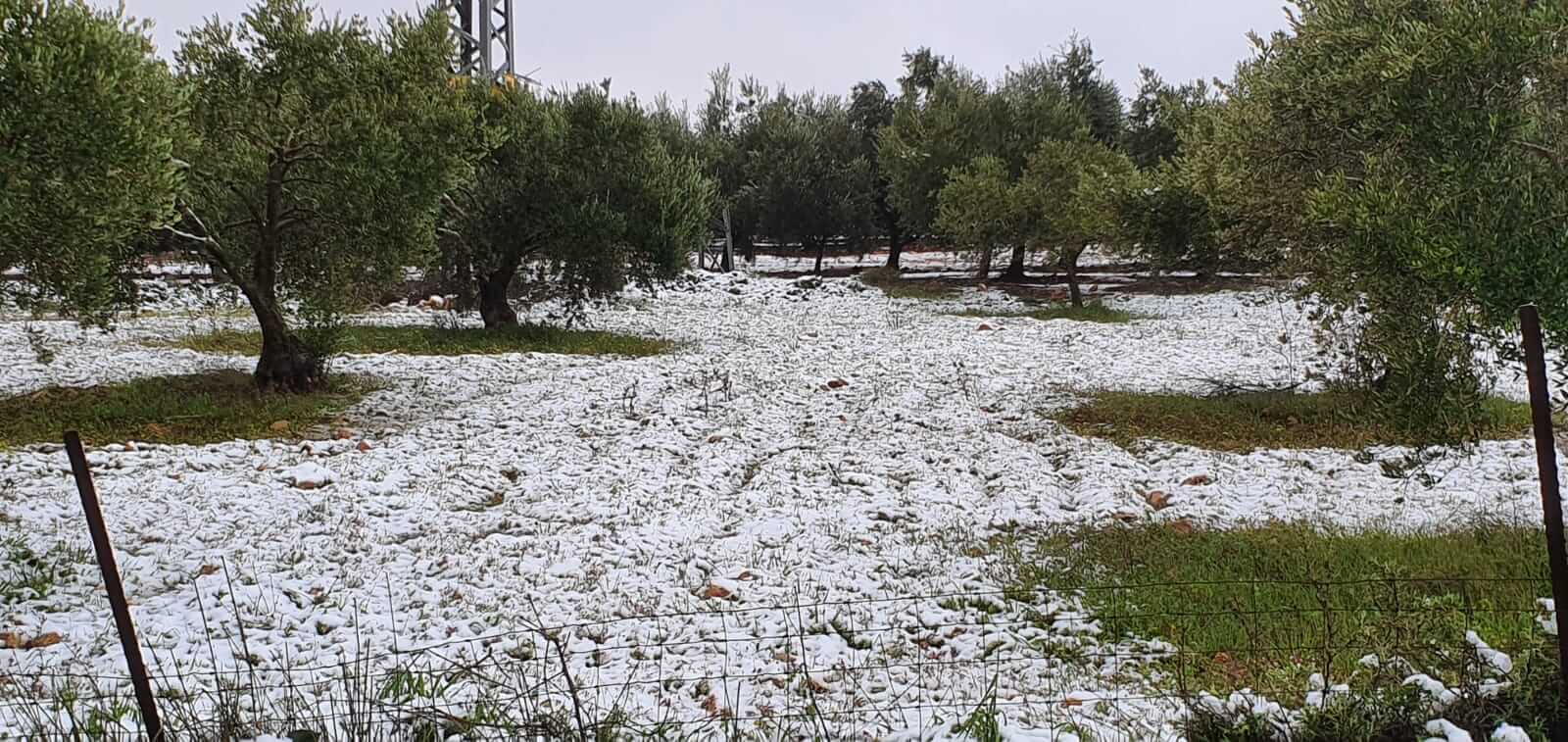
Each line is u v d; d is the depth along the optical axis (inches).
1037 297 1332.4
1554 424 483.8
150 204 396.5
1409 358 300.4
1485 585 288.2
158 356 733.9
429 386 660.7
